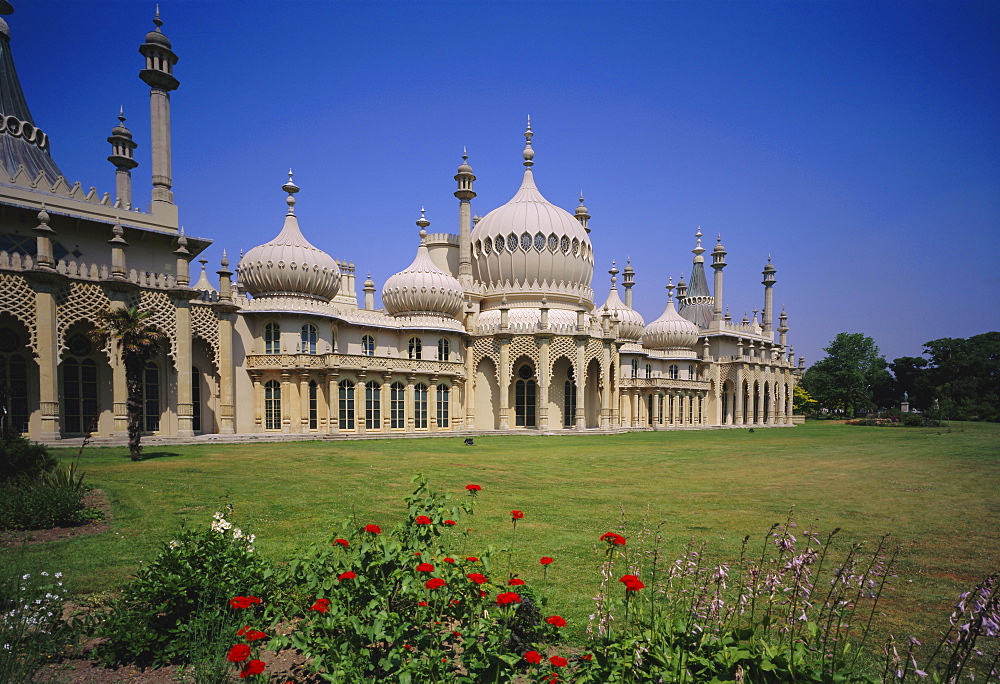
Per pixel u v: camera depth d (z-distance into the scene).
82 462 22.47
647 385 65.75
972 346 105.00
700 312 98.19
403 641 5.52
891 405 116.25
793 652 4.79
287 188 44.22
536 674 5.48
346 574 5.92
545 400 51.25
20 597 6.83
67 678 6.03
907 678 5.90
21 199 30.55
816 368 135.38
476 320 55.97
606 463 25.81
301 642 5.59
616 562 9.81
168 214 36.62
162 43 35.72
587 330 54.97
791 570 5.56
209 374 37.34
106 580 9.05
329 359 39.62
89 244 33.59
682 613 5.96
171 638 6.57
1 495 12.82
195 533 7.85
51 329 29.03
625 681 4.82
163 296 33.41
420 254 53.09
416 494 7.27
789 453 32.22
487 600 6.21
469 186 59.66
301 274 41.78
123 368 32.09
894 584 9.08
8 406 26.48
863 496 17.22
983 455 31.27
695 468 24.39
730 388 83.06
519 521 13.02
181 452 27.09
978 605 4.39
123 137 37.00
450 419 49.22
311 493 16.45
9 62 36.31
